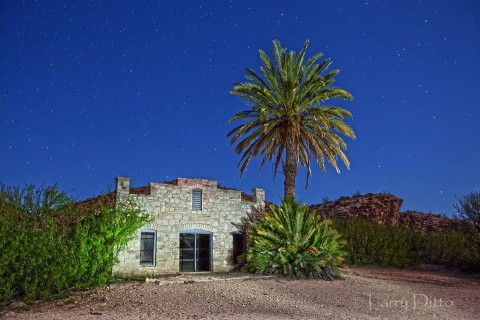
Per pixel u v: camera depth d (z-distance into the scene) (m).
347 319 11.01
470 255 27.25
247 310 12.27
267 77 27.66
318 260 20.69
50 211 15.84
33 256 13.84
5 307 12.56
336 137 28.00
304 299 14.47
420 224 40.06
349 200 40.78
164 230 23.50
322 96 27.03
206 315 11.41
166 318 10.96
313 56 27.70
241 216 25.98
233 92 27.69
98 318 10.92
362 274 24.05
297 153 27.58
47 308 12.58
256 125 28.14
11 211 14.52
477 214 31.05
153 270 22.67
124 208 20.83
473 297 15.60
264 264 21.33
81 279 16.03
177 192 24.30
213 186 25.48
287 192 27.09
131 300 13.70
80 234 16.16
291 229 22.00
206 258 24.69
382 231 30.94
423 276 24.52
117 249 18.02
